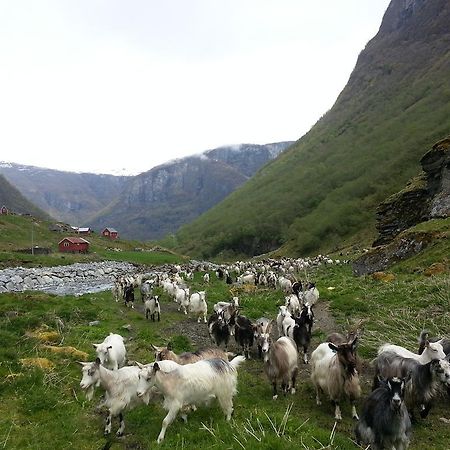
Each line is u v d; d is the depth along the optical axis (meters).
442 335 14.51
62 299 24.52
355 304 21.45
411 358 10.69
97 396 11.43
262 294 30.08
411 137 143.88
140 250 95.12
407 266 29.55
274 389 11.77
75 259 64.31
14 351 13.27
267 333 12.46
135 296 31.58
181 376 9.46
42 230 91.56
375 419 8.18
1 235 76.75
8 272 42.72
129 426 9.93
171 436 9.02
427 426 9.85
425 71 189.75
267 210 159.50
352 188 136.50
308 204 151.25
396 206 52.09
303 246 116.69
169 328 20.44
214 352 12.45
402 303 19.56
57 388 11.45
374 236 92.19
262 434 8.38
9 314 18.08
